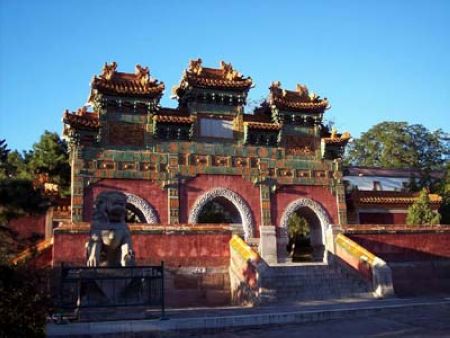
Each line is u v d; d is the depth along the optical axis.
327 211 39.34
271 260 36.16
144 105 35.91
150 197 34.66
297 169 39.31
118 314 16.64
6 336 11.27
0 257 12.64
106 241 18.64
